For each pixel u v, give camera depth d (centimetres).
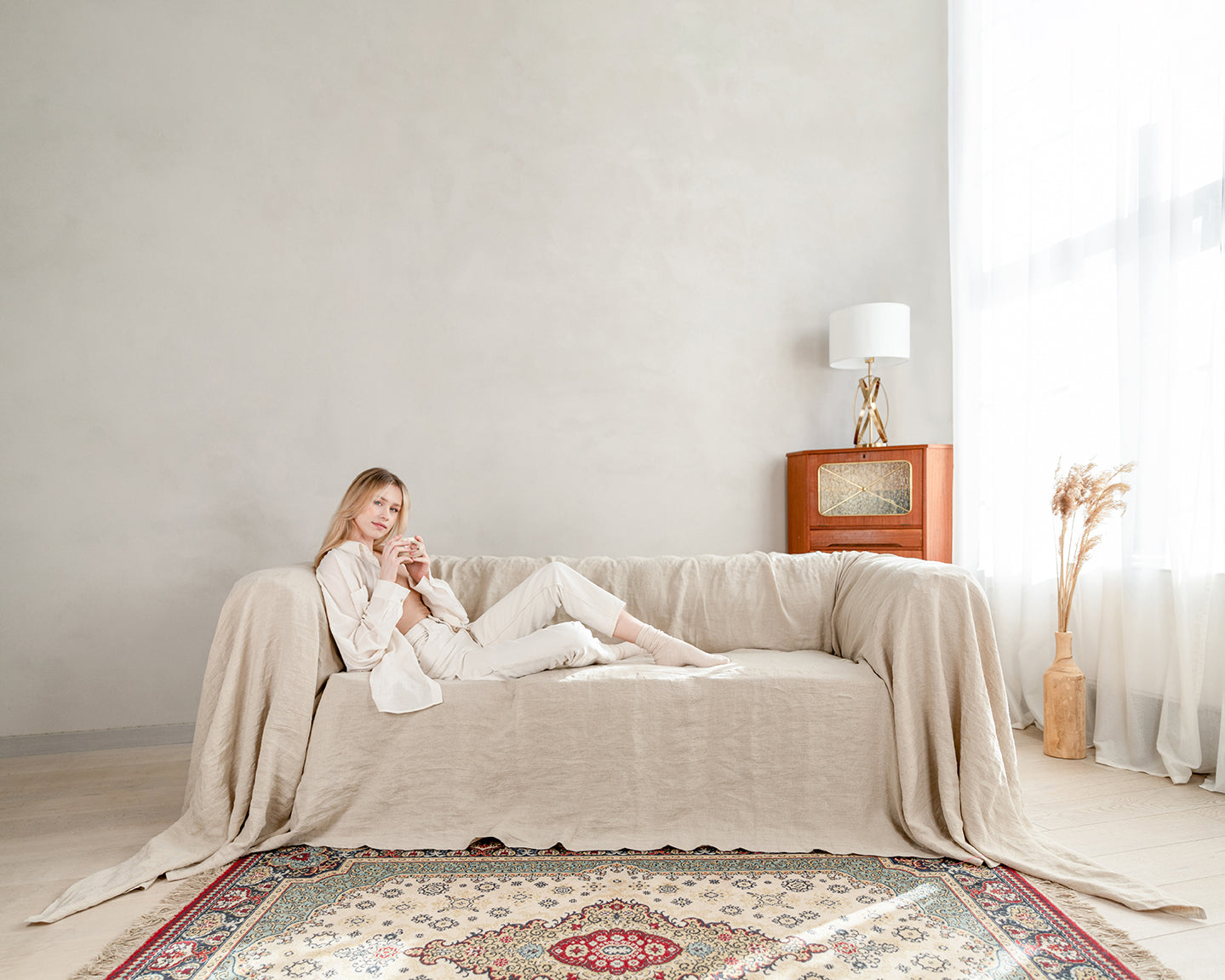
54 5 339
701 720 225
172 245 348
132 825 244
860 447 370
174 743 342
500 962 162
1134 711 288
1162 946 168
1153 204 288
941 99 425
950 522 366
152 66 348
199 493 349
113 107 344
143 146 346
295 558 358
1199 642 271
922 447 360
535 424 383
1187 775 271
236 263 354
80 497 338
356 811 224
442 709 226
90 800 267
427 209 375
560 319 387
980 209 391
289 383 359
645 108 399
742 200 407
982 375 389
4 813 254
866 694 226
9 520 331
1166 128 287
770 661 256
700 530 400
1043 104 349
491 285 381
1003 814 216
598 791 224
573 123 391
